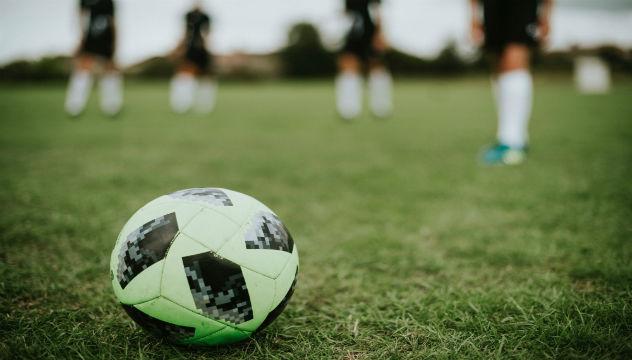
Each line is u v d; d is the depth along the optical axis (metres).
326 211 3.24
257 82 37.75
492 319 1.71
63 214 3.03
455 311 1.75
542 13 4.68
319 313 1.80
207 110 11.11
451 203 3.40
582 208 3.18
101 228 2.77
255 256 1.42
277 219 1.58
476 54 38.16
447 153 5.54
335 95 19.28
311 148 5.90
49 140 6.20
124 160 4.96
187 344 1.46
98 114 9.77
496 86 5.17
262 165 4.81
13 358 1.46
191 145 6.05
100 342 1.55
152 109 11.58
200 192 1.53
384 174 4.40
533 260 2.30
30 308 1.81
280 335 1.64
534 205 3.28
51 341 1.54
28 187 3.74
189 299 1.36
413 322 1.70
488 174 4.33
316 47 39.22
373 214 3.17
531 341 1.56
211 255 1.37
